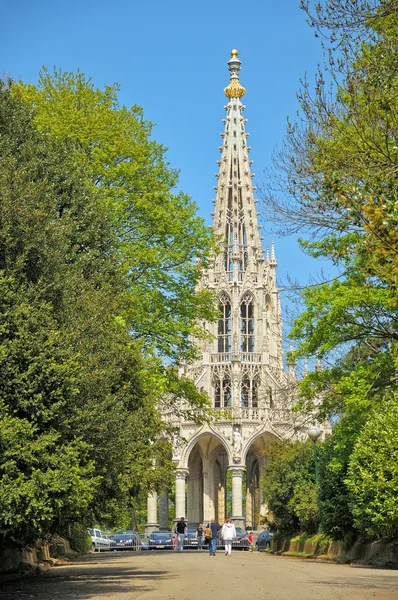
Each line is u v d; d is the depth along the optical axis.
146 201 48.53
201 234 51.81
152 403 46.97
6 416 25.12
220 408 120.38
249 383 123.06
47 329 26.88
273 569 38.75
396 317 42.62
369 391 42.97
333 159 28.06
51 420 26.83
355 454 38.28
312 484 62.78
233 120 135.25
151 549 93.50
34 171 34.84
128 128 50.22
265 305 125.94
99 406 30.34
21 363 26.23
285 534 70.06
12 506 24.53
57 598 23.44
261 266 127.44
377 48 27.03
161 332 48.97
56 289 29.05
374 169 27.30
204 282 125.56
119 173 48.53
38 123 47.03
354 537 47.53
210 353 123.44
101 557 61.44
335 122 28.50
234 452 118.06
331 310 42.59
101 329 32.03
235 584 28.58
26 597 23.84
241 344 125.06
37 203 29.14
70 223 33.50
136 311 45.91
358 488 38.22
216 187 133.38
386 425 37.47
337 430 43.38
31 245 27.70
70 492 26.28
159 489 66.75
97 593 25.20
